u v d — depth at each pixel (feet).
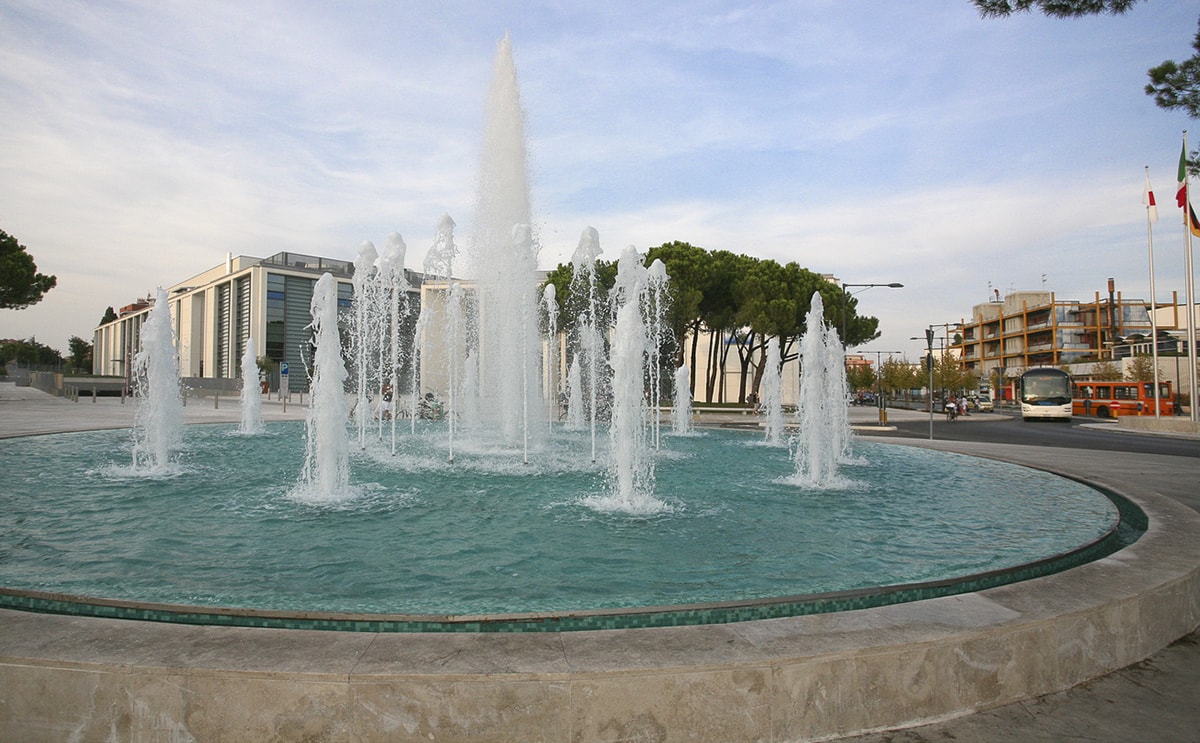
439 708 7.86
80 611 10.94
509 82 42.78
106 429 48.19
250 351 52.16
